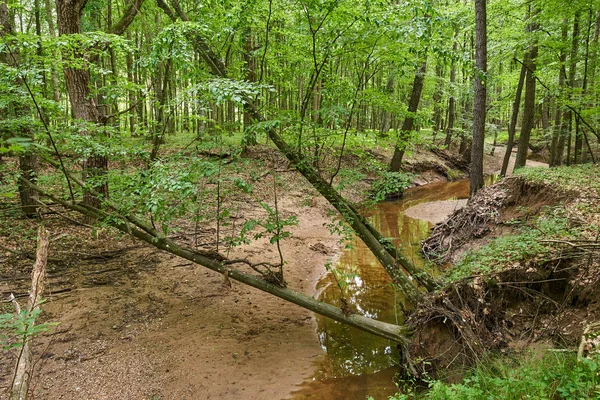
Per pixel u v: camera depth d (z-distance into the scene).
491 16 12.12
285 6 5.32
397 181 5.54
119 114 6.73
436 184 20.41
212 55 6.20
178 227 8.56
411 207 15.09
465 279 4.93
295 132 5.60
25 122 4.79
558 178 7.97
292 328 6.14
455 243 8.96
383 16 4.68
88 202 7.72
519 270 4.85
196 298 6.49
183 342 5.37
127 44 5.80
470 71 5.01
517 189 8.53
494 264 5.27
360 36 4.94
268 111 5.83
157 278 6.79
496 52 12.67
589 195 6.72
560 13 9.34
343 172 5.75
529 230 6.62
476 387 3.14
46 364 4.56
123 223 5.94
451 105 24.95
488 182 20.94
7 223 7.48
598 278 4.20
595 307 4.01
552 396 2.75
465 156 24.67
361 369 5.13
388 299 7.16
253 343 5.58
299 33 5.39
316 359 5.35
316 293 7.44
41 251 3.75
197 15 6.23
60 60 5.61
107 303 5.86
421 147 22.91
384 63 5.56
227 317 6.13
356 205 6.27
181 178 4.33
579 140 12.42
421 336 4.84
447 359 4.53
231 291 6.90
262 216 10.64
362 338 5.93
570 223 5.82
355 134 5.88
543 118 17.19
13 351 4.59
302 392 4.63
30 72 4.47
